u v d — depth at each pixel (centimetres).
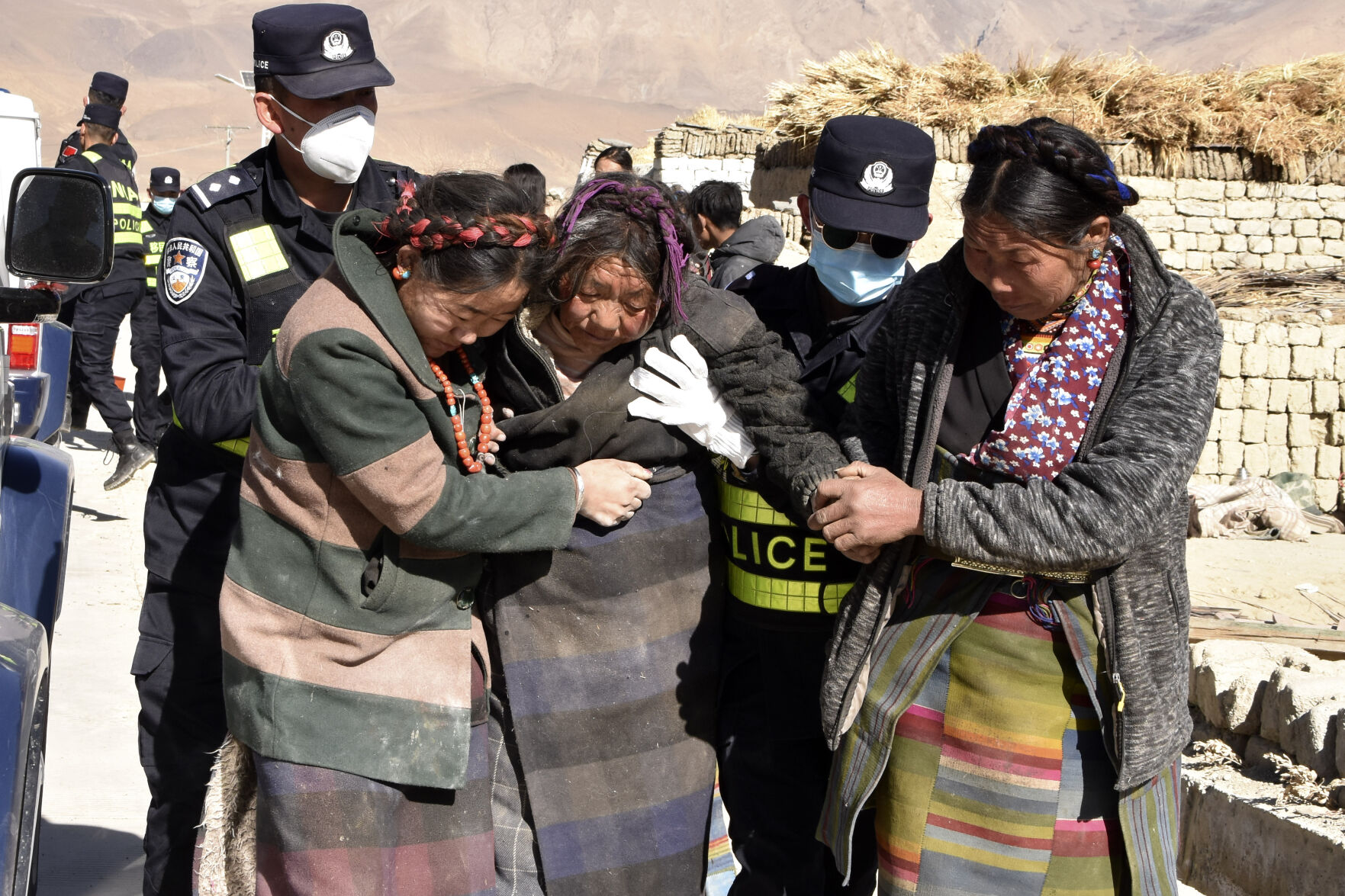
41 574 330
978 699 232
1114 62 1316
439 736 245
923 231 281
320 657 241
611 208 240
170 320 294
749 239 489
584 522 264
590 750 268
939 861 237
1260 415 1038
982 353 232
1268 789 388
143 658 309
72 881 403
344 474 229
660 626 272
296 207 299
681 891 274
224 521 305
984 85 1281
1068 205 204
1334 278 1233
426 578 245
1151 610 223
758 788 293
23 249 302
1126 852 228
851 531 229
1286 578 773
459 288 224
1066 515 211
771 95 1395
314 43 288
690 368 263
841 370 288
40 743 255
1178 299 218
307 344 224
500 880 272
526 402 260
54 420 588
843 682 243
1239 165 1305
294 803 237
